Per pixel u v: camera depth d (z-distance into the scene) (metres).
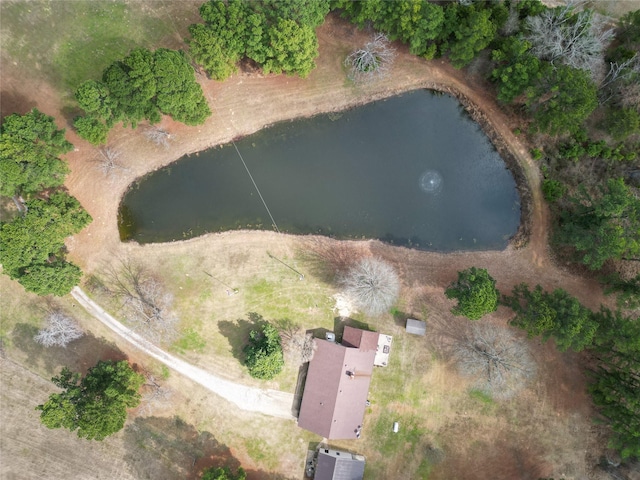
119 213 46.81
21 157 39.84
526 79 44.00
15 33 46.78
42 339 45.19
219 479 41.47
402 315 47.59
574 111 42.50
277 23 42.38
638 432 41.28
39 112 42.16
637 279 44.62
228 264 46.94
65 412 39.34
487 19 44.00
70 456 45.66
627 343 40.81
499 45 46.00
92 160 46.62
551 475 47.44
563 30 45.56
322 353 44.84
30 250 40.72
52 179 42.44
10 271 41.69
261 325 46.53
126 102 41.09
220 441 46.03
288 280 47.12
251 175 47.81
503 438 47.53
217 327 46.47
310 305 47.06
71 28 47.03
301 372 46.56
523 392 47.78
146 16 47.66
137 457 45.84
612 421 45.03
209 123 47.44
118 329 46.19
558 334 42.22
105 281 46.25
